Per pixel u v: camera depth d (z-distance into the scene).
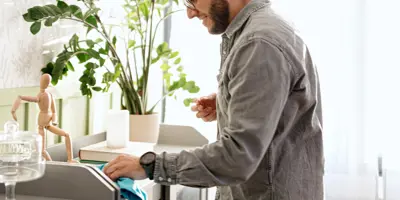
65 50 1.94
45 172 1.31
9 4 1.75
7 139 1.24
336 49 2.73
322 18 2.73
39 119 1.67
